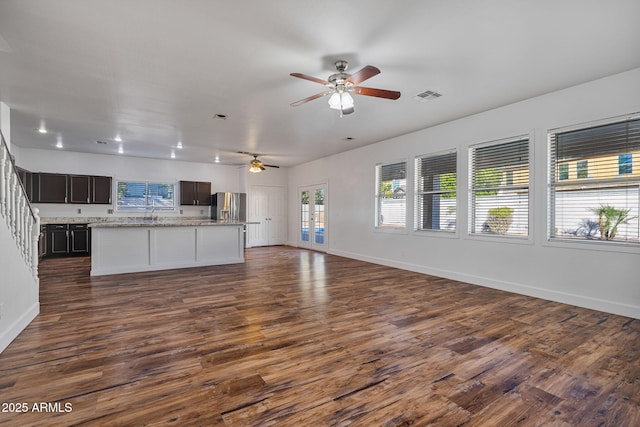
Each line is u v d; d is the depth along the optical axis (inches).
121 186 312.5
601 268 136.3
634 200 130.0
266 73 128.0
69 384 78.9
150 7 86.3
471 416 68.1
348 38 102.7
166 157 317.7
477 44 106.4
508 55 114.0
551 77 133.0
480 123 179.6
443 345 102.7
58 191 280.5
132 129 211.6
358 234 275.4
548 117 151.3
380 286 180.1
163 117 185.6
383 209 252.7
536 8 87.4
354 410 69.9
